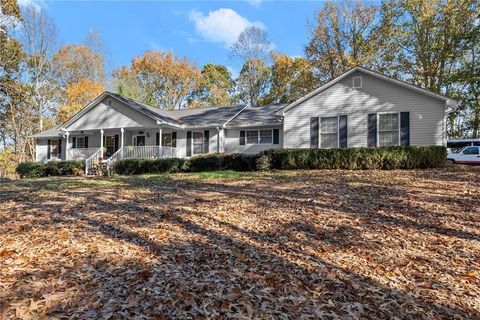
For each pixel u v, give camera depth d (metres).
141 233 5.48
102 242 4.98
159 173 17.16
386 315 3.10
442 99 13.84
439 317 3.11
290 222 6.20
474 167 13.00
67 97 34.69
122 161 18.58
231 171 15.34
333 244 5.07
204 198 8.60
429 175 11.20
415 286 3.75
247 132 20.08
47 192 10.24
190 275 3.81
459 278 3.96
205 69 45.38
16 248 4.70
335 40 29.50
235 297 3.30
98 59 36.81
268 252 4.70
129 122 21.05
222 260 4.34
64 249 4.64
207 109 24.47
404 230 5.68
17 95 30.34
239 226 5.96
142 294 3.29
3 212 7.21
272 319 2.93
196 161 16.81
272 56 39.28
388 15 27.25
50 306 3.00
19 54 29.59
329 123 15.83
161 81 42.78
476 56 24.78
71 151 22.89
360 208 7.14
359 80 15.30
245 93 41.38
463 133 27.62
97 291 3.33
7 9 27.42
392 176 11.23
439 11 25.09
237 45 40.16
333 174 12.38
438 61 25.94
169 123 20.03
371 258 4.54
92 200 8.57
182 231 5.63
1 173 29.22
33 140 31.70
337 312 3.11
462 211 6.68
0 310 2.91
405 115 14.47
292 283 3.69
